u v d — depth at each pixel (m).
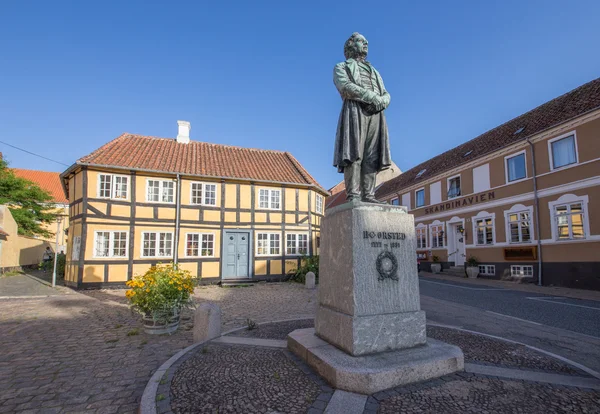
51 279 17.08
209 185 15.30
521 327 6.53
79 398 3.48
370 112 4.33
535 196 14.70
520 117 18.25
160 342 5.51
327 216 4.21
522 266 15.32
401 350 3.61
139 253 13.73
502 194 16.52
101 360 4.63
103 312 8.24
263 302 9.68
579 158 13.02
